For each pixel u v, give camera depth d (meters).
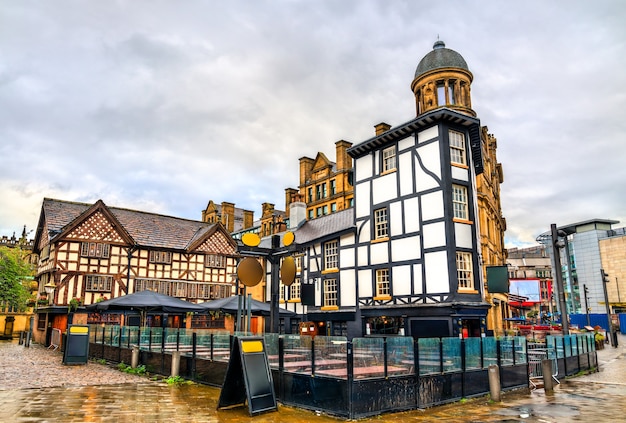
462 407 8.62
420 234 18.38
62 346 20.64
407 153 19.64
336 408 7.52
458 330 16.33
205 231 31.88
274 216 40.72
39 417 7.12
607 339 34.88
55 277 25.36
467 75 26.36
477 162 22.70
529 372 11.62
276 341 9.00
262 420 7.24
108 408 7.89
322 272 23.52
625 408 8.62
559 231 14.94
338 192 35.91
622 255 76.56
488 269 18.16
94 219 26.98
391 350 8.16
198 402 8.55
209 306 18.50
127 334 14.71
